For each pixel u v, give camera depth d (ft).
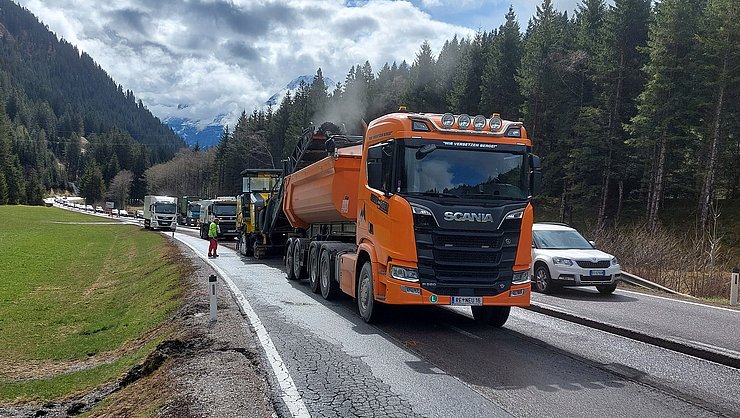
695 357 27.37
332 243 46.09
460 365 25.30
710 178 114.62
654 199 120.26
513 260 30.73
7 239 142.92
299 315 37.19
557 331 33.40
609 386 22.43
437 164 30.89
